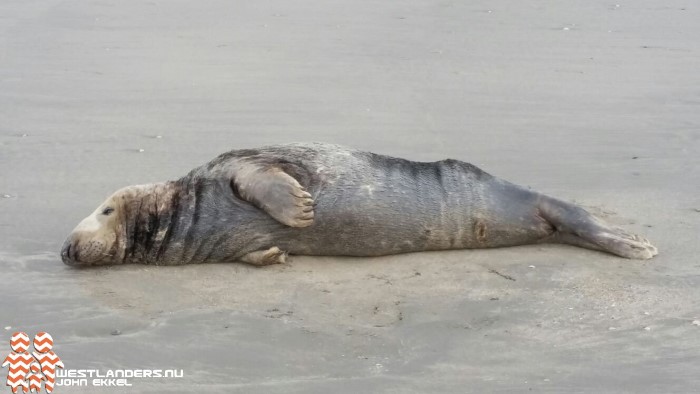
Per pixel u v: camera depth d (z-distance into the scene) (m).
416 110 12.87
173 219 8.55
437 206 8.64
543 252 8.70
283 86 13.84
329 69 14.63
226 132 12.02
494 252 8.74
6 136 11.77
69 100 13.19
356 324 7.16
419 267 8.37
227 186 8.57
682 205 9.72
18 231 9.05
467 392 6.04
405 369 6.40
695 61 14.96
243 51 15.56
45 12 17.62
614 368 6.41
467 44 15.96
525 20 17.41
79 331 6.96
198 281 8.09
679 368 6.39
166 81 14.05
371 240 8.55
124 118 12.51
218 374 6.29
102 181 10.36
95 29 16.69
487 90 13.70
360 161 8.66
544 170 10.84
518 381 6.20
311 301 7.62
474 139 11.84
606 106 13.05
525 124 12.39
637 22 17.19
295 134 11.91
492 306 7.47
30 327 7.00
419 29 16.84
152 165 10.86
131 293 7.77
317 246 8.56
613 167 10.91
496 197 8.80
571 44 15.93
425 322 7.18
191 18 17.55
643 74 14.39
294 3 18.66
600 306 7.45
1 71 14.30
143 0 18.77
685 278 8.00
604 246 8.61
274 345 6.75
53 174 10.55
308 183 8.49
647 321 7.15
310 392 6.01
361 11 18.08
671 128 12.20
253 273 8.28
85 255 8.31
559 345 6.78
